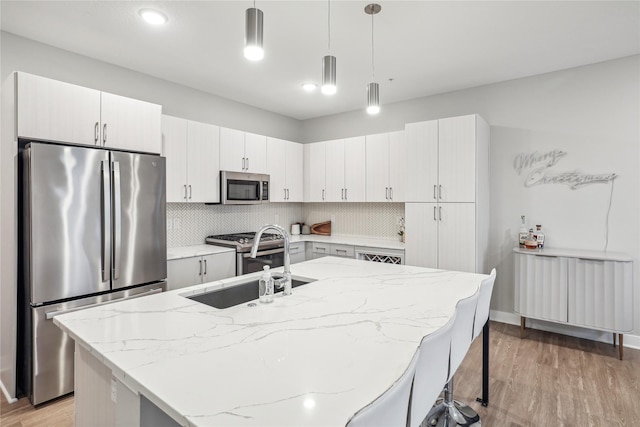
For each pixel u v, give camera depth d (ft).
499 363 9.15
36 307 7.22
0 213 7.88
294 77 11.73
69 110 7.98
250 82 12.20
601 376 8.43
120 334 4.11
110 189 8.19
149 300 5.46
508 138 12.05
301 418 2.53
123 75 10.85
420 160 12.16
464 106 12.89
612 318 9.41
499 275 12.32
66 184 7.52
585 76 10.73
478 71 11.19
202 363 3.40
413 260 12.35
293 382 3.05
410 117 14.15
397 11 7.71
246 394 2.85
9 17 7.95
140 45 9.36
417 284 6.51
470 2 7.38
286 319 4.63
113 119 8.72
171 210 12.24
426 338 3.56
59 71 9.49
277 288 7.09
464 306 4.85
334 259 9.27
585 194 10.78
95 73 10.21
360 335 4.10
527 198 11.75
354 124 15.80
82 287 7.78
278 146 14.83
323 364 3.38
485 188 11.95
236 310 5.00
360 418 2.18
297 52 9.77
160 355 3.57
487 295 6.24
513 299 12.08
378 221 15.25
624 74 10.16
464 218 11.28
